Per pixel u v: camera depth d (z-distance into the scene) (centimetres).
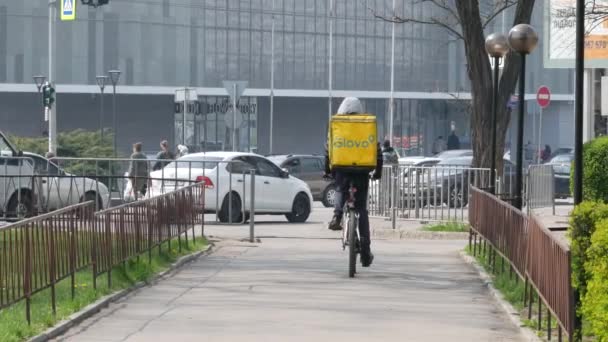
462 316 3481
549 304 2880
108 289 3841
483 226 4959
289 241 6512
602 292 2356
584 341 2802
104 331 3127
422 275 4641
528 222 3453
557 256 2733
